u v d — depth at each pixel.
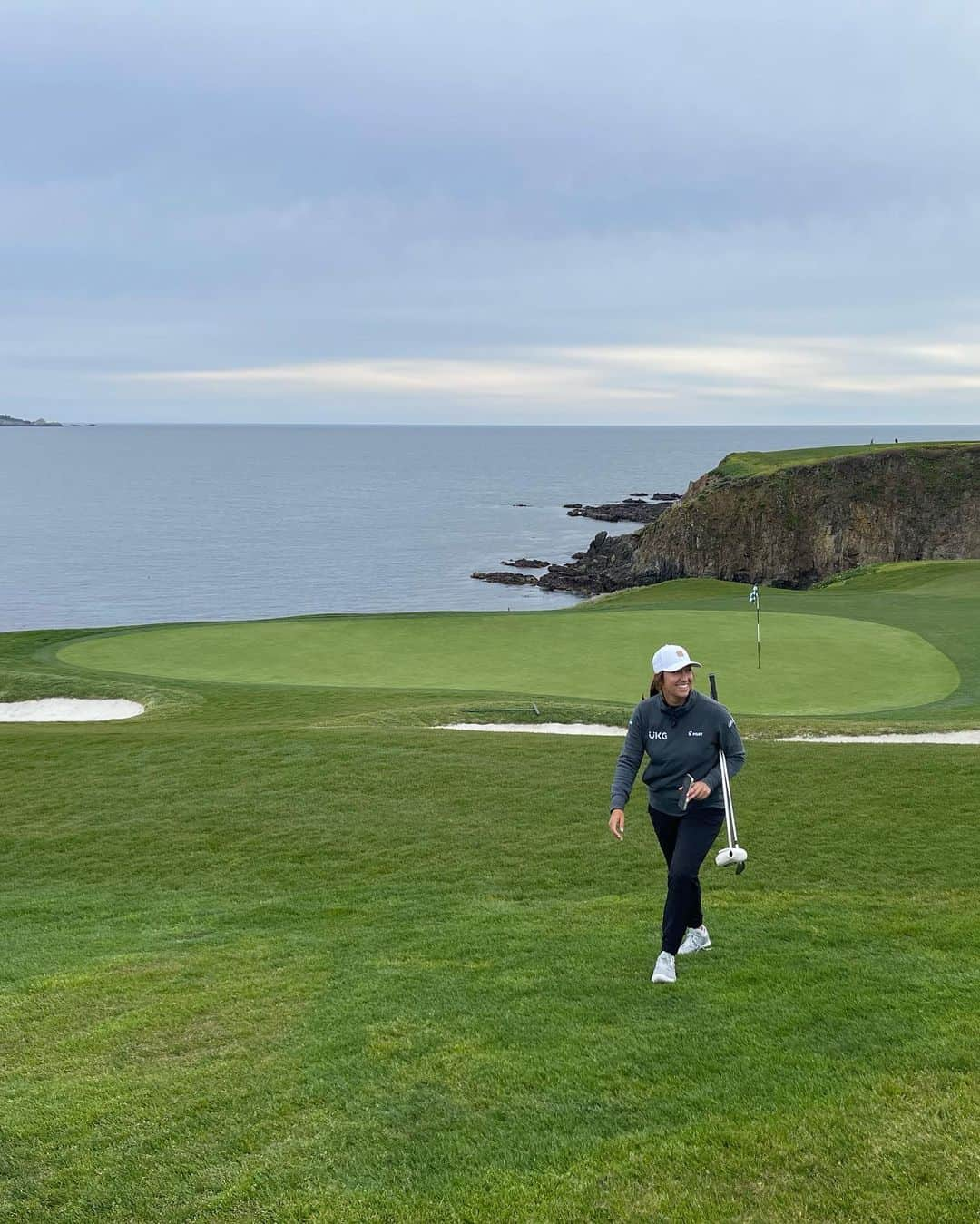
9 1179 5.27
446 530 143.75
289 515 166.50
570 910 9.75
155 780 15.62
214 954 8.99
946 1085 5.57
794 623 32.91
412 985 7.70
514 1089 5.88
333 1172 5.15
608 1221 4.64
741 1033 6.39
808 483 88.12
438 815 13.51
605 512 159.38
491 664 28.44
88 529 147.38
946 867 10.52
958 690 24.56
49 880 12.08
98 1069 6.54
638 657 28.95
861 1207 4.63
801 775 14.20
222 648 31.12
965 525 83.88
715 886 10.23
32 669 28.20
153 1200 5.02
